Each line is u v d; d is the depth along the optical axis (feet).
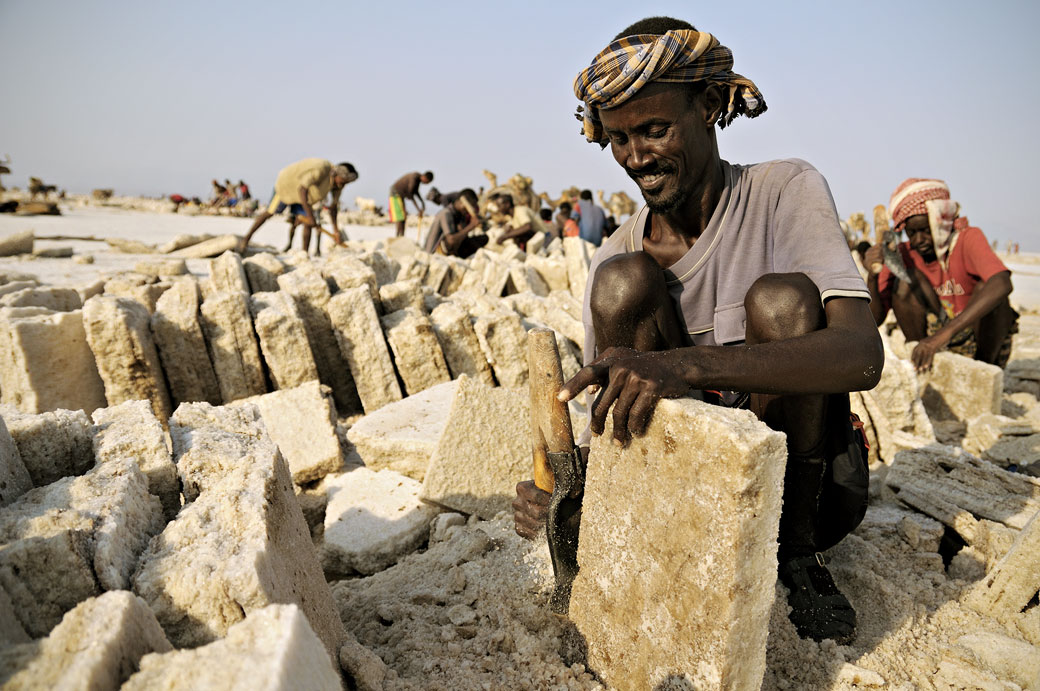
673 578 5.54
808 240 6.70
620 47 6.46
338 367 15.96
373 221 100.78
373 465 11.72
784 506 6.84
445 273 24.23
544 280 27.02
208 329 14.23
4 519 5.22
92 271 30.42
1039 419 15.64
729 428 5.03
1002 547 8.36
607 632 6.24
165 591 4.89
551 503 6.73
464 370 15.61
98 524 5.20
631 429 5.63
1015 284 49.01
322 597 6.43
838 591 7.30
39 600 4.73
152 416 7.00
